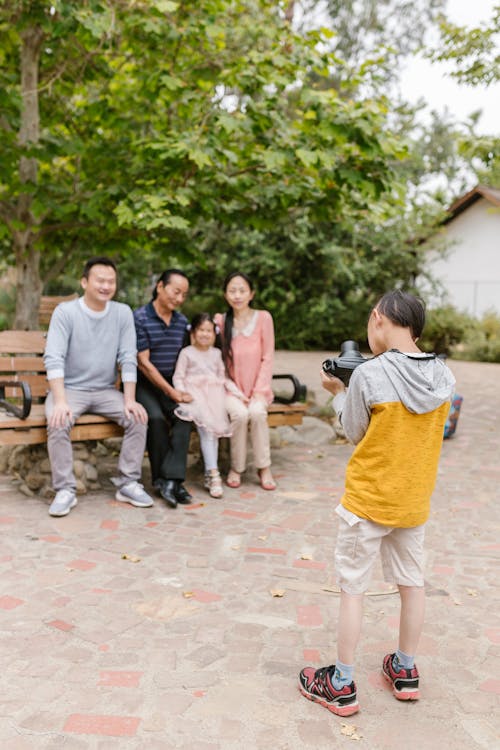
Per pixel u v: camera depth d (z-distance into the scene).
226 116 5.55
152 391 4.68
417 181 18.45
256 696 2.26
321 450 5.96
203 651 2.54
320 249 16.89
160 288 4.65
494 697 2.31
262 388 4.81
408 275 18.73
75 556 3.41
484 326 17.67
